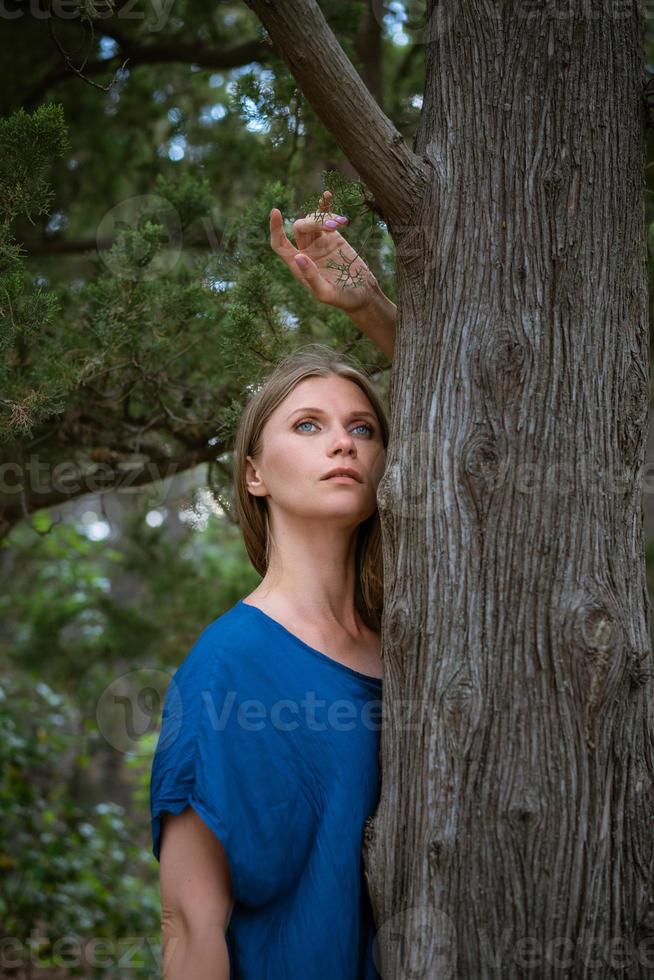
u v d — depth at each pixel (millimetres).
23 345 2395
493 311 1389
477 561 1343
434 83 1501
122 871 5090
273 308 2221
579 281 1390
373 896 1374
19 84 4156
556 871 1272
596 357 1383
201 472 3975
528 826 1274
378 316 1673
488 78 1441
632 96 1473
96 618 4930
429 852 1307
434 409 1398
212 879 1377
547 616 1312
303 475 1542
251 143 3771
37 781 4797
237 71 4191
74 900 4320
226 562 5422
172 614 4738
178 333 2492
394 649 1397
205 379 2746
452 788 1309
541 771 1287
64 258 4559
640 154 1490
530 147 1413
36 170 1763
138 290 2332
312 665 1490
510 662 1314
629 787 1316
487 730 1306
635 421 1412
